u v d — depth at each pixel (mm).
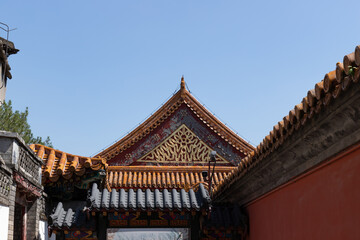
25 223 10758
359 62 4535
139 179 20828
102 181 12664
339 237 6023
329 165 6422
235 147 21656
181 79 22125
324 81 5355
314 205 6965
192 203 10750
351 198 5688
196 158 21672
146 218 11039
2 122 24531
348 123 5488
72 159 13219
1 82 18922
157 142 21734
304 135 6527
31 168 10977
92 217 10766
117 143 21422
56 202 13344
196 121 22000
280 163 8070
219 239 11109
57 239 10750
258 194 10141
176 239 17188
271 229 9281
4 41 18938
